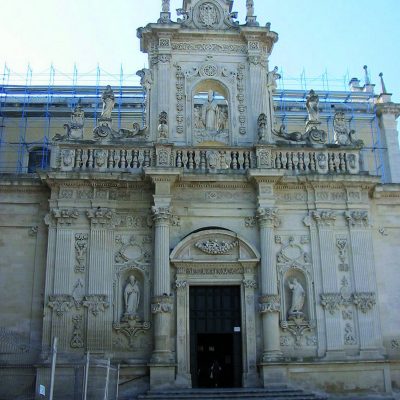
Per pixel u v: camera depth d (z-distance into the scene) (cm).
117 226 2953
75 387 2564
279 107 4191
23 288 2884
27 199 3012
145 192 2994
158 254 2838
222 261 2903
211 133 3175
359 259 2997
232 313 2912
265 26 3303
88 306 2795
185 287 2878
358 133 4194
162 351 2714
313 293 2939
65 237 2889
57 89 4147
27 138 3969
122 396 2684
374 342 2875
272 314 2814
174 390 2634
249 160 3061
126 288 2858
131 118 4116
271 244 2925
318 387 2783
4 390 2722
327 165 3109
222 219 2998
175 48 3294
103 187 2964
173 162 3006
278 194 3062
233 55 3312
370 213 3147
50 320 2769
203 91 3406
